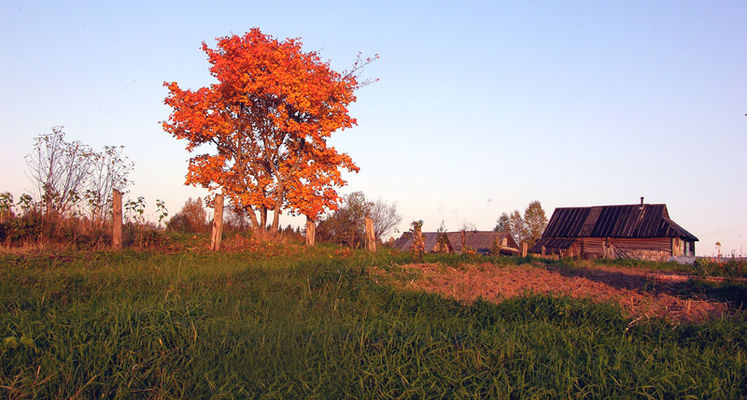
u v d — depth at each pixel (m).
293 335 5.42
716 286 8.93
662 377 4.52
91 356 4.71
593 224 38.38
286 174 22.38
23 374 4.45
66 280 7.93
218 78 20.61
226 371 4.71
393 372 4.61
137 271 9.29
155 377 4.62
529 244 59.44
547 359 4.90
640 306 7.73
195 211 23.78
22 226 12.23
